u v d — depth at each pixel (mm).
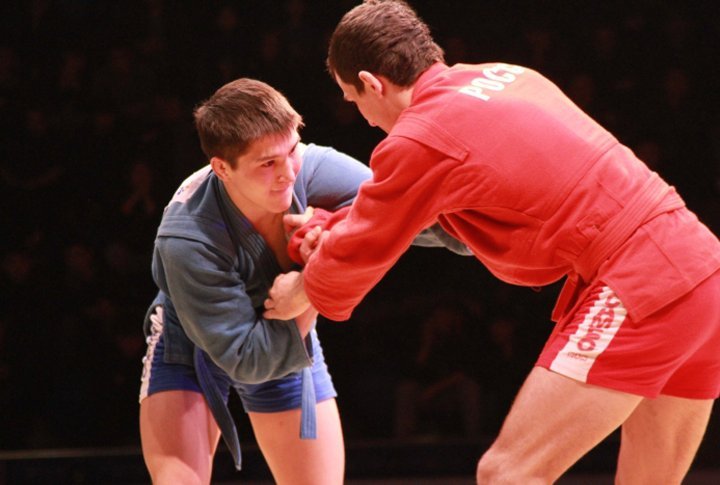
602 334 4562
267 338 5359
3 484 9570
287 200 5191
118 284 11281
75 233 11484
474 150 4648
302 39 12469
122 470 9695
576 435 4590
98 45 12398
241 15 12773
